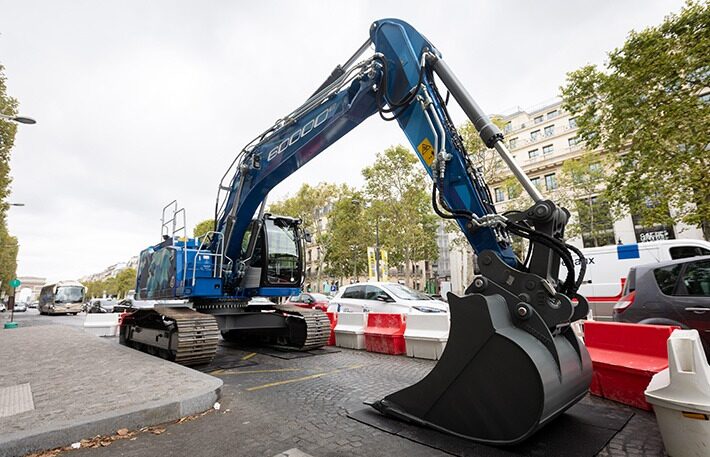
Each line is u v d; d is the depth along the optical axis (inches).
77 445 118.8
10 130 676.7
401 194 1101.7
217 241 286.4
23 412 134.8
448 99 158.1
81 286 1450.5
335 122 204.4
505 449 111.3
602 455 109.8
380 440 121.9
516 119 1663.4
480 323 117.9
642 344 164.1
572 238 1211.9
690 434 100.8
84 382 179.8
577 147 1391.5
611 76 540.4
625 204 585.9
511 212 133.0
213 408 160.9
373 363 263.4
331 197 1482.5
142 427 136.2
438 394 127.6
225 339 408.2
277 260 313.3
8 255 1690.5
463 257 1421.0
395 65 170.9
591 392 175.2
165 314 269.4
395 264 1295.5
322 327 321.1
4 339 378.0
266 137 259.6
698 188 509.0
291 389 192.7
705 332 193.6
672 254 403.5
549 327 115.0
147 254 351.6
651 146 515.2
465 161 148.3
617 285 430.3
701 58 463.8
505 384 110.3
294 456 111.5
